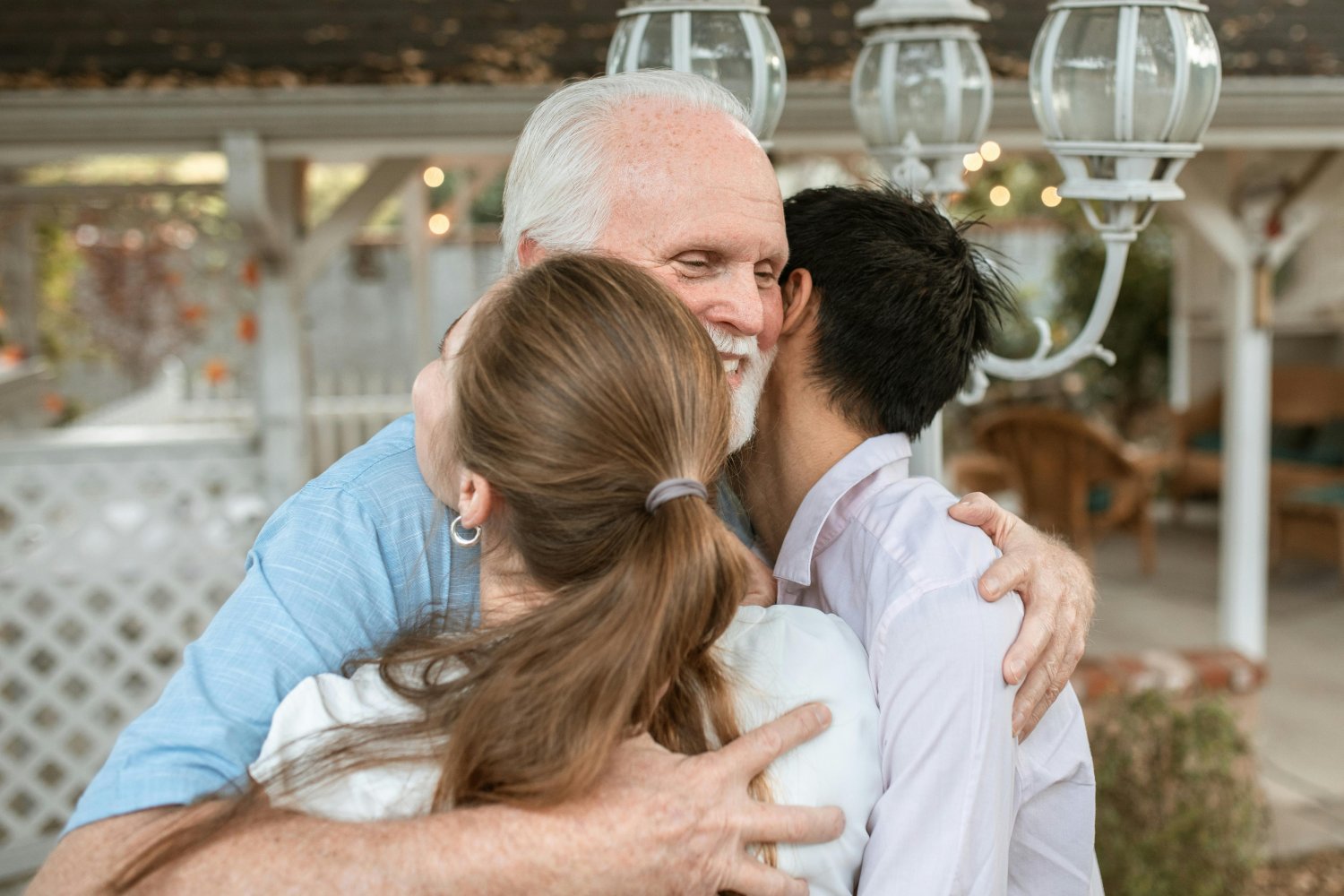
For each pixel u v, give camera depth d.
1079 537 7.48
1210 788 3.73
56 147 4.08
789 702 1.19
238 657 1.23
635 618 1.02
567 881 1.03
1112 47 1.59
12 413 6.64
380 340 10.84
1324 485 8.03
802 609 1.28
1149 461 8.16
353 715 1.14
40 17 4.46
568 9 4.77
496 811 1.05
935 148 1.78
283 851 1.04
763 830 1.10
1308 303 9.52
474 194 7.83
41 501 4.59
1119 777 3.68
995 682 1.24
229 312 4.63
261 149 4.11
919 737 1.22
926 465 1.77
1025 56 4.55
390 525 1.35
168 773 1.12
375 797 1.09
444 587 1.36
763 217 1.33
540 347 1.07
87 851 1.08
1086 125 1.63
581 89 1.35
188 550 4.65
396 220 12.91
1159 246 9.88
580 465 1.05
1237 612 5.80
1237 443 5.69
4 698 5.37
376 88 4.03
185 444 4.59
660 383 1.06
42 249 8.17
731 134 1.33
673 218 1.29
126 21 4.46
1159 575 8.09
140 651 4.69
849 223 1.48
